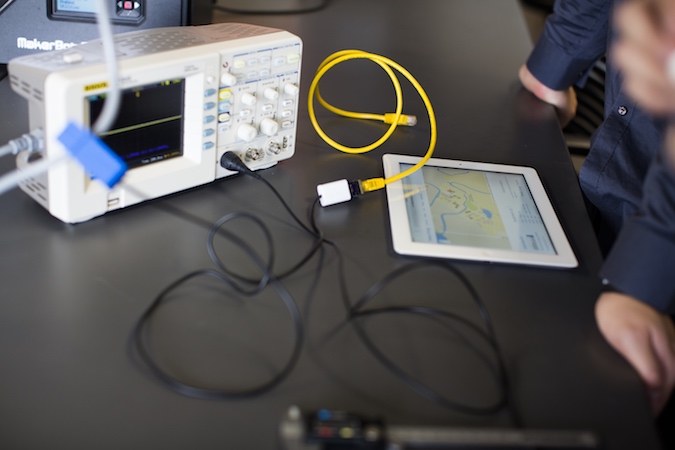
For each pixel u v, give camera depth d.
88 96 0.74
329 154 1.05
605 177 1.11
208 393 0.64
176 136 0.86
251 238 0.85
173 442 0.60
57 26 1.11
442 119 1.20
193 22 1.17
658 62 0.57
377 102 1.22
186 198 0.91
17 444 0.58
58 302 0.73
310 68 1.30
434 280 0.82
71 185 0.78
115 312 0.72
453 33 1.55
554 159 1.12
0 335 0.68
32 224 0.83
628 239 0.80
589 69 1.38
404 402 0.66
